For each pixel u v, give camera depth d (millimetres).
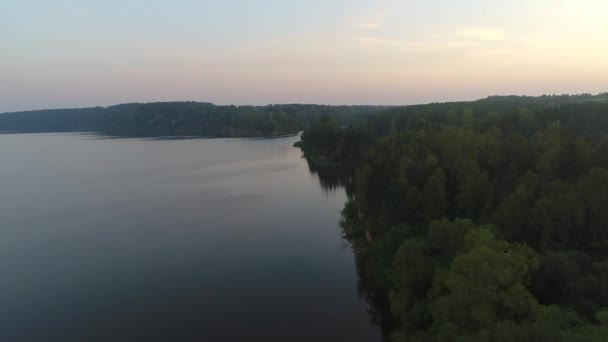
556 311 25469
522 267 30156
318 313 42750
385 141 99688
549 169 58250
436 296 31969
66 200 94750
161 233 69000
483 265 27922
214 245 62781
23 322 42562
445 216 51906
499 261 28719
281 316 42375
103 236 68188
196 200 91500
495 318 25750
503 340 22781
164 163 152625
